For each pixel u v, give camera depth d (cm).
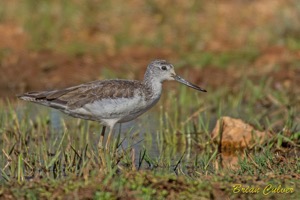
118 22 3005
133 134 1988
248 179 1484
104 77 2527
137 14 3072
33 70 2631
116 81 1733
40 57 2722
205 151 1873
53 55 2752
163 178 1448
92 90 1702
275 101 2291
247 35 2891
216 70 2628
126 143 1931
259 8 3106
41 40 2847
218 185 1443
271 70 2584
